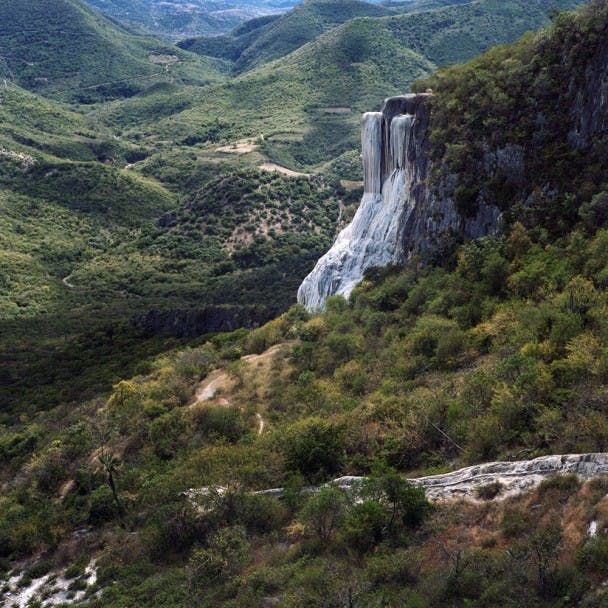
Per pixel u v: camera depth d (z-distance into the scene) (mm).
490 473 21234
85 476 36031
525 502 18922
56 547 30641
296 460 28984
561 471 19141
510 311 34219
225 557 23453
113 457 38250
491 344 33688
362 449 28609
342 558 20766
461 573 16641
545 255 36375
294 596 18641
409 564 18328
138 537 28281
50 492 36594
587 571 15117
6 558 30750
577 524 16688
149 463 36219
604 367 23703
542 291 33625
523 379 25078
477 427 24359
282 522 25500
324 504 22812
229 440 37562
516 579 15477
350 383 39000
